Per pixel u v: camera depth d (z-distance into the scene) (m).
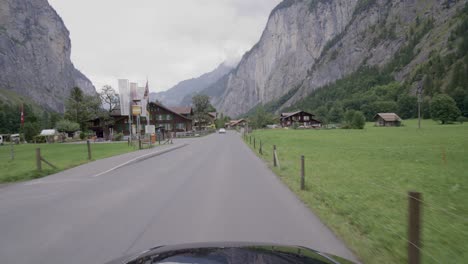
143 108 33.19
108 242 4.72
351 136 48.12
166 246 2.19
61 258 4.16
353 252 4.25
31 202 7.70
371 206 6.95
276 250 2.02
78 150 30.17
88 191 8.95
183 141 44.41
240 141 41.50
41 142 66.12
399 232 5.11
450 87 121.44
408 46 197.62
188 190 8.80
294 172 12.34
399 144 30.11
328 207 6.83
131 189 9.09
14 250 4.50
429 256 4.23
